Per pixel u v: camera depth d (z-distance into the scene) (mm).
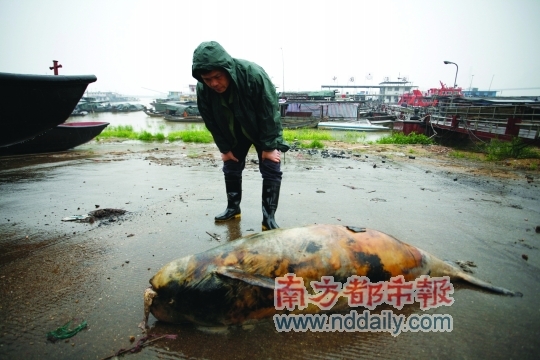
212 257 2227
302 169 8023
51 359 1974
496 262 3172
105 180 6742
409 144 14227
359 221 4246
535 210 4871
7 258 3240
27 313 2393
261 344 2121
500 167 8727
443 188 6234
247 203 5035
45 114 4734
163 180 6719
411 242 3607
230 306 2119
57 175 7281
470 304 2504
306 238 2309
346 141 15219
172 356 2016
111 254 3326
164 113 40031
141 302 2527
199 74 3107
